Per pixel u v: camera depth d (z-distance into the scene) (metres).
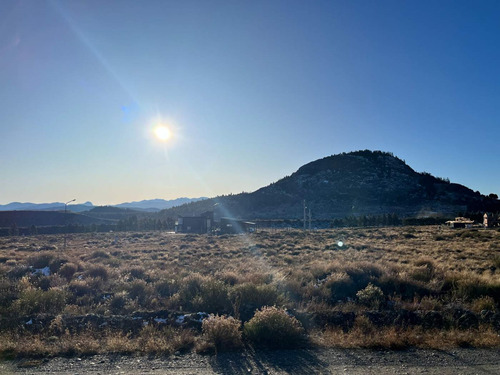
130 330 10.90
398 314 11.83
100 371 8.03
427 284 15.98
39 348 9.24
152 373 7.91
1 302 13.84
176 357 8.93
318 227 98.25
